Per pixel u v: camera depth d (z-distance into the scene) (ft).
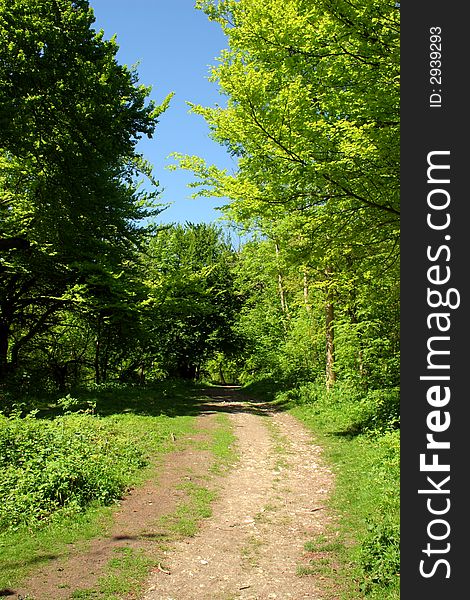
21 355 73.51
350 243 30.17
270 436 48.57
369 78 25.82
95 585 17.84
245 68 30.40
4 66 44.91
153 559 20.18
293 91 28.19
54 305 68.59
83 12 49.75
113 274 62.54
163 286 75.31
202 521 25.11
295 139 27.04
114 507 25.72
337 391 57.93
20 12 45.16
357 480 30.66
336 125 26.35
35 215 56.44
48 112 48.01
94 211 59.11
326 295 56.49
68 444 31.27
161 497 28.22
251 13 30.96
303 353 79.30
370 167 25.62
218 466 36.14
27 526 22.03
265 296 112.47
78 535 21.93
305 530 24.09
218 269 111.24
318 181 26.81
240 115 29.07
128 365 98.02
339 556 20.57
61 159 50.47
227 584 18.57
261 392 92.02
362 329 47.11
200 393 90.38
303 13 26.96
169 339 103.14
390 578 17.37
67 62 48.37
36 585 17.60
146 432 43.83
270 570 19.75
